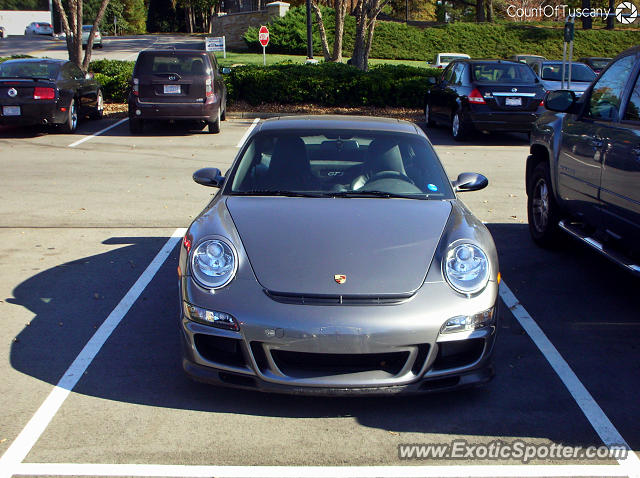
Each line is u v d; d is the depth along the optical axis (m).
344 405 3.73
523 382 4.05
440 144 14.41
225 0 66.19
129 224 7.60
